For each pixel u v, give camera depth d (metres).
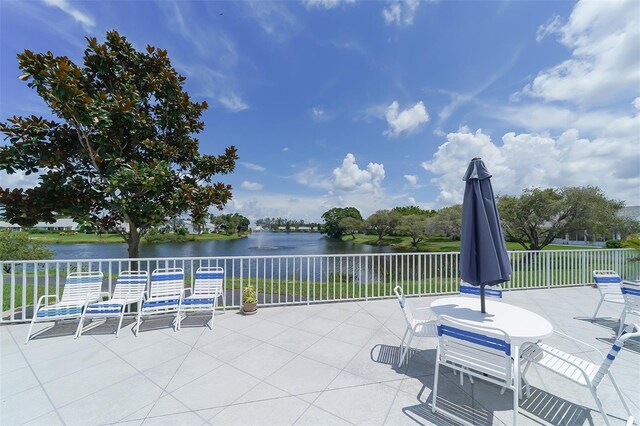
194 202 5.75
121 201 4.78
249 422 2.09
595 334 3.88
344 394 2.46
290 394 2.46
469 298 3.31
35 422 2.10
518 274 6.80
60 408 2.27
